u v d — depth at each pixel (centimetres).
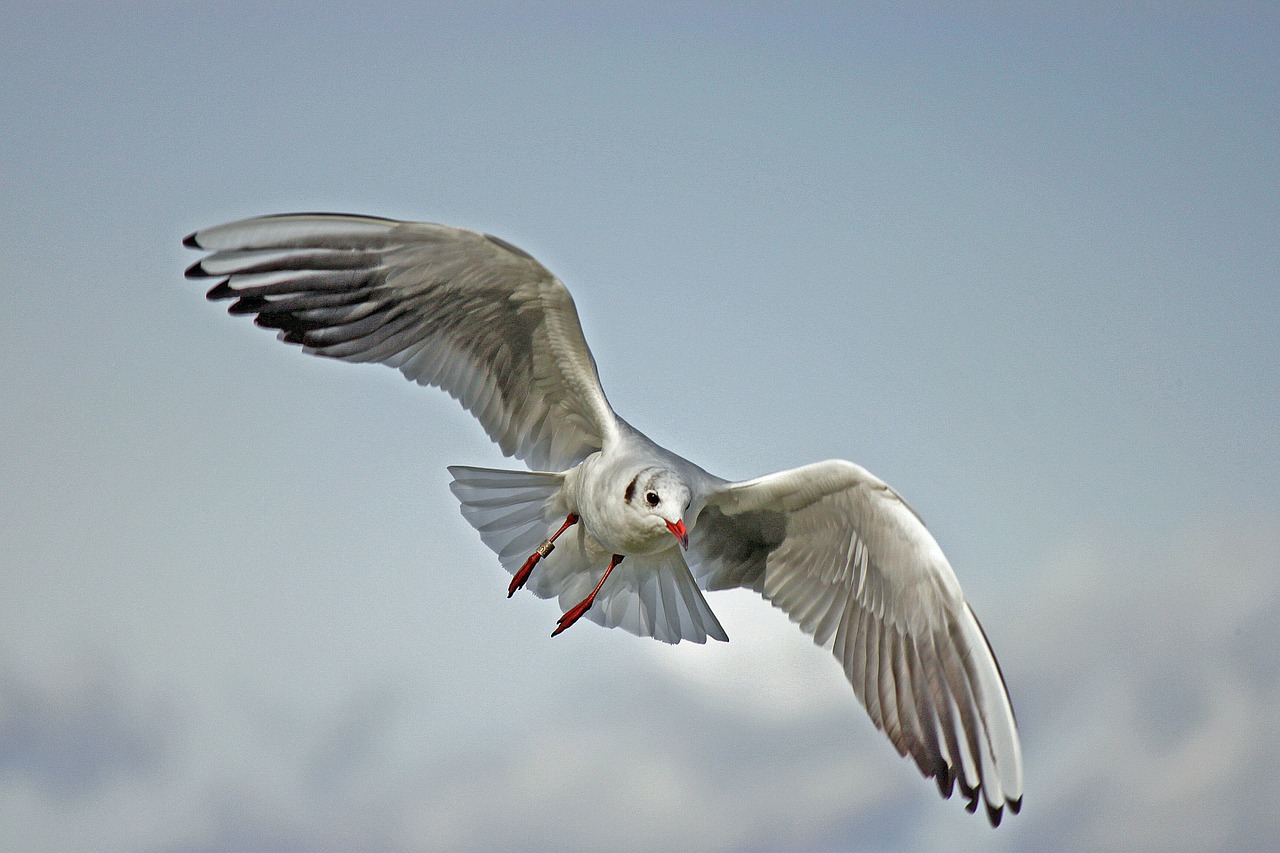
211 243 918
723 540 1094
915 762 1009
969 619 964
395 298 962
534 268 924
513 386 1037
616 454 1009
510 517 1085
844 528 1023
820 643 1061
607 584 1118
